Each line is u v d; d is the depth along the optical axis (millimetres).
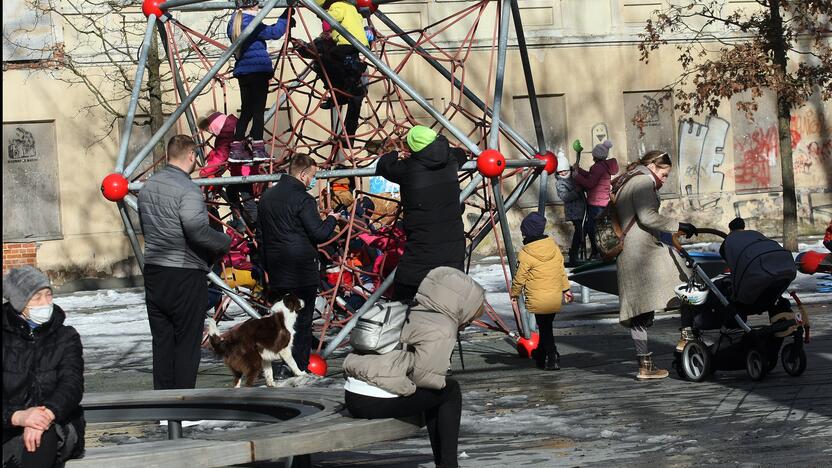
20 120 45500
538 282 20266
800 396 16578
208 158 22625
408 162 17625
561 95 51750
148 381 21094
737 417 15297
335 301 22641
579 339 24359
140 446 10031
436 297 11297
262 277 22031
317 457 14281
